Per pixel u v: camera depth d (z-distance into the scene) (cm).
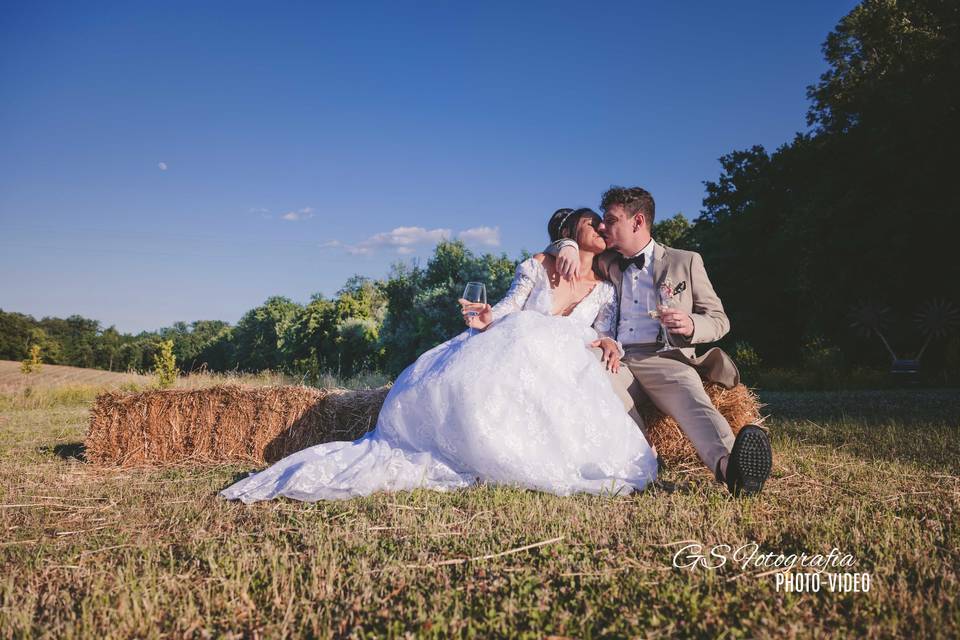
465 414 344
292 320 7219
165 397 518
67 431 730
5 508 343
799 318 2602
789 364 2648
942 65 1927
